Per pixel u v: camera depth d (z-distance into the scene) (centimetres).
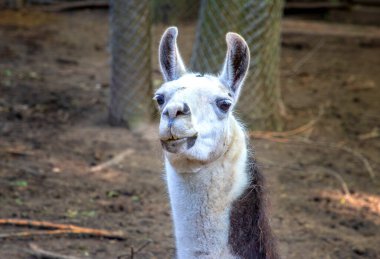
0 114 1689
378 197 1344
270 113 1631
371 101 2023
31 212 1177
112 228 1137
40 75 2078
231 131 693
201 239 702
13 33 2670
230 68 709
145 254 1050
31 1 3272
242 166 704
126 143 1531
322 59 2541
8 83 1962
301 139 1628
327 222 1217
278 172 1423
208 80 687
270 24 1561
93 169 1386
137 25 1564
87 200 1245
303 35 2875
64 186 1298
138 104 1620
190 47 2484
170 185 708
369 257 1095
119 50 1606
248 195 704
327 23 3259
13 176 1323
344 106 1952
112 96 1642
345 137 1681
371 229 1201
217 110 662
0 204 1199
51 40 2592
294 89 2111
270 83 1614
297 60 2511
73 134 1577
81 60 2317
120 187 1307
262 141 1577
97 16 3125
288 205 1271
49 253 1024
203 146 650
